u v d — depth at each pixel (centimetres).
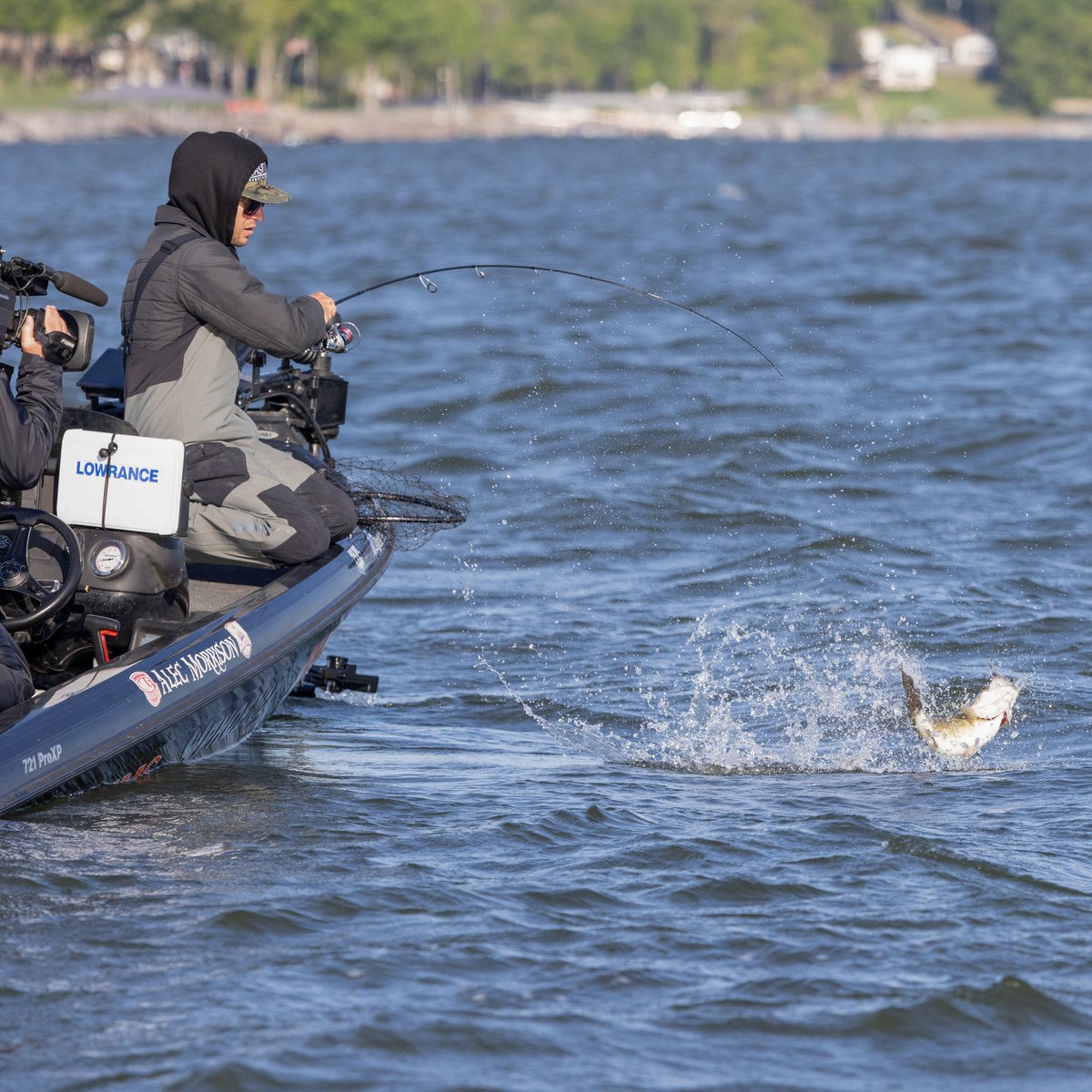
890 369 5084
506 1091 1173
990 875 1566
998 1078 1212
